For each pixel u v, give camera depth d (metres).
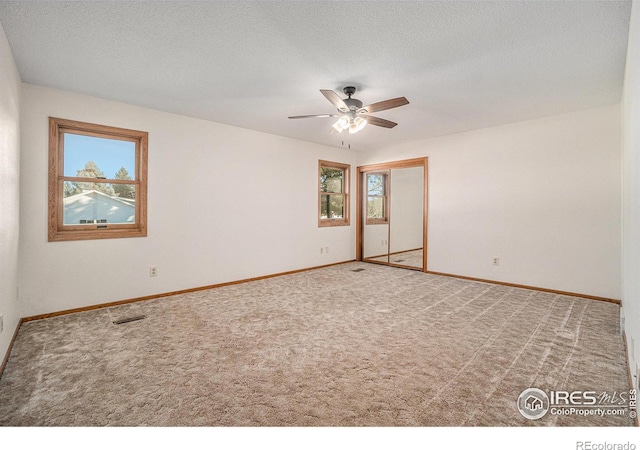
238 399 1.75
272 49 2.41
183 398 1.76
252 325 2.89
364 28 2.13
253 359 2.23
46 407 1.67
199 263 4.19
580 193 3.84
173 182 3.94
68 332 2.72
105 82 3.01
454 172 5.01
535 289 4.20
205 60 2.59
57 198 3.21
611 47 2.36
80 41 2.30
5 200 2.21
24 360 2.21
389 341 2.53
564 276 3.96
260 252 4.88
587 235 3.79
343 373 2.04
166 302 3.63
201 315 3.17
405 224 6.30
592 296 3.76
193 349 2.39
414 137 5.26
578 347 2.42
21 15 1.99
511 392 1.82
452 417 1.59
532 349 2.39
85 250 3.33
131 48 2.40
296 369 2.09
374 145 5.93
